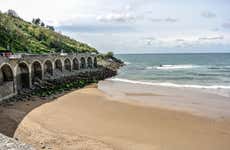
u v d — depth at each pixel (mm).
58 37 135750
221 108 38375
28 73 51250
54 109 36906
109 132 27656
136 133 27469
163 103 41812
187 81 70812
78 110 36844
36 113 34125
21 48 84125
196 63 157500
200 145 24469
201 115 34344
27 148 18609
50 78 63688
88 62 94625
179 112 35906
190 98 46125
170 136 26719
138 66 131250
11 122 29656
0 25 87938
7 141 19375
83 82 64125
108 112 35906
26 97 44156
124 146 24000
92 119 32344
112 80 73812
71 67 78125
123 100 44094
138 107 38875
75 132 27312
